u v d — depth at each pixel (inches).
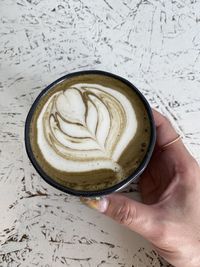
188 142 7.2
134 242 6.6
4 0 8.3
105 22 8.1
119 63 7.7
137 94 6.4
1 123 7.3
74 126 6.2
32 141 6.1
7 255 6.6
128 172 5.9
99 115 6.3
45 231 6.7
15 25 8.1
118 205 6.1
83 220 6.7
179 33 8.0
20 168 7.0
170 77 7.6
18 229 6.7
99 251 6.6
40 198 6.9
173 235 6.2
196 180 6.6
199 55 7.8
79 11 8.2
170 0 8.3
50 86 6.5
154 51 7.8
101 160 6.0
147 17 8.1
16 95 7.5
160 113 7.1
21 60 7.8
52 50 7.9
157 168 6.9
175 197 6.5
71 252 6.6
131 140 6.1
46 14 8.2
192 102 7.4
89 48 7.9
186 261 6.5
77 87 6.5
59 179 5.9
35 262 6.5
